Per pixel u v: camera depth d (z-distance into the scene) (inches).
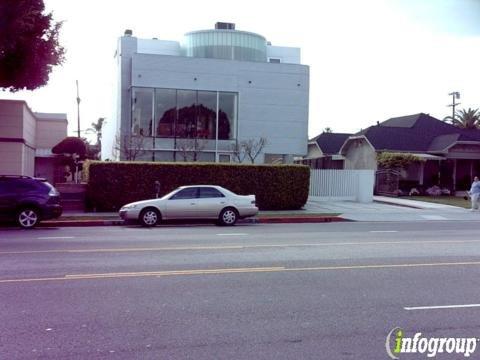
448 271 363.9
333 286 313.1
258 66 1312.7
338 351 203.5
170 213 719.1
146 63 1237.7
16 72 795.4
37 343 208.7
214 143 1277.1
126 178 904.9
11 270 356.8
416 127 1565.0
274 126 1325.0
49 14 794.2
